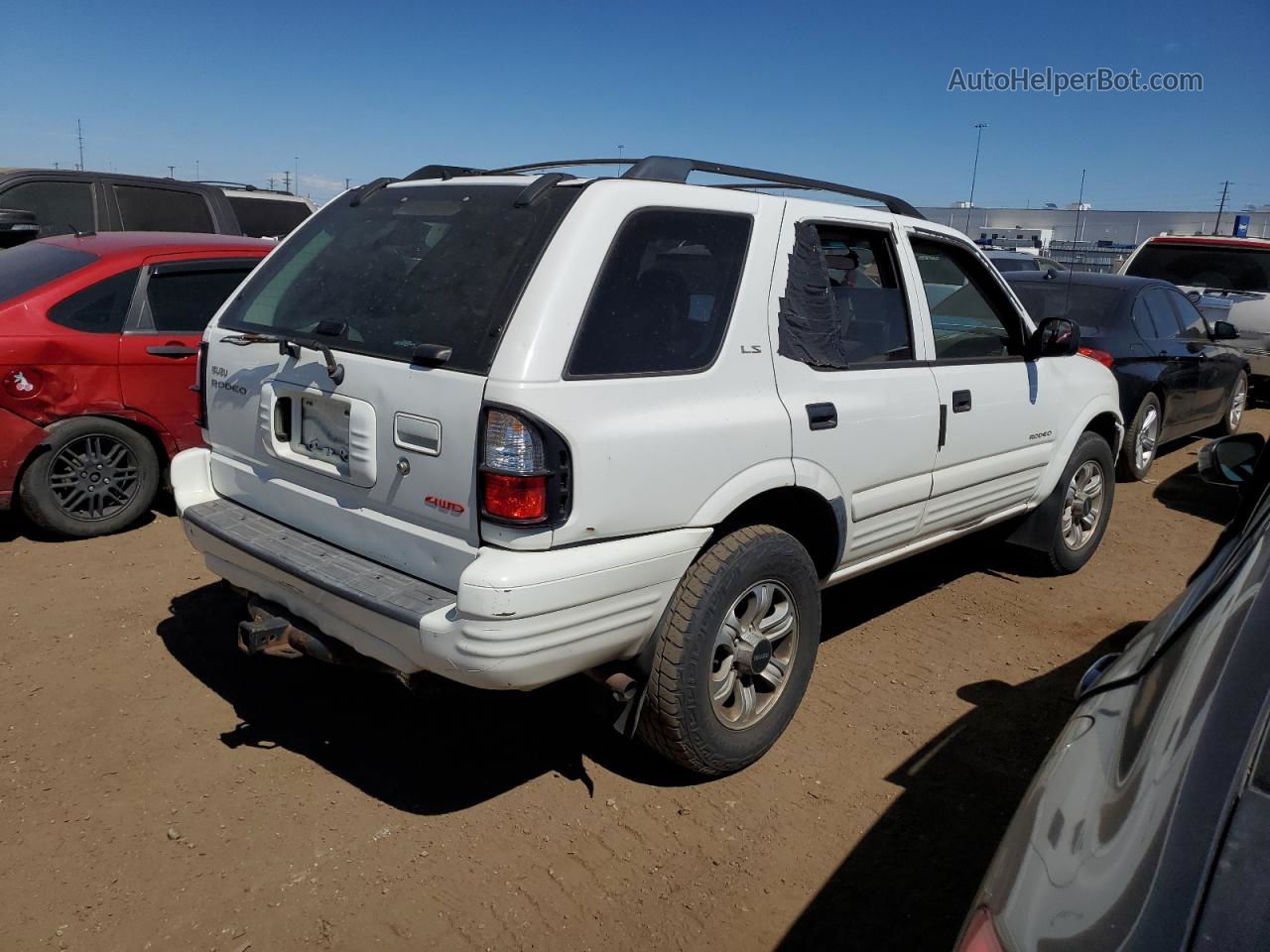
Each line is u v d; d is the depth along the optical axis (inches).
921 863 120.8
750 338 128.8
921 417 155.8
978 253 178.7
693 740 125.6
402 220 134.4
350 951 102.2
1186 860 50.3
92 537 218.2
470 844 120.0
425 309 118.1
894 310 158.1
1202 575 94.2
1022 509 199.8
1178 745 57.7
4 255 236.5
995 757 145.6
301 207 454.9
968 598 208.8
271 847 117.8
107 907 106.8
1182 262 504.1
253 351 135.0
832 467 139.2
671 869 117.4
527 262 112.7
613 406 111.4
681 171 129.6
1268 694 57.4
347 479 121.4
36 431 204.8
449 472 109.0
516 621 103.9
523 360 105.5
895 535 159.6
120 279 217.3
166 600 186.2
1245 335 453.1
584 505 108.3
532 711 152.6
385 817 124.6
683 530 119.9
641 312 117.2
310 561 121.0
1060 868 57.0
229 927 104.7
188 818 122.5
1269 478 111.0
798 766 140.6
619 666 122.9
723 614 124.1
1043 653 182.5
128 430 217.9
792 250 136.9
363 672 161.5
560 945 104.5
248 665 162.1
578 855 119.0
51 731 140.4
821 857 121.1
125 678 156.3
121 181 336.8
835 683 166.2
